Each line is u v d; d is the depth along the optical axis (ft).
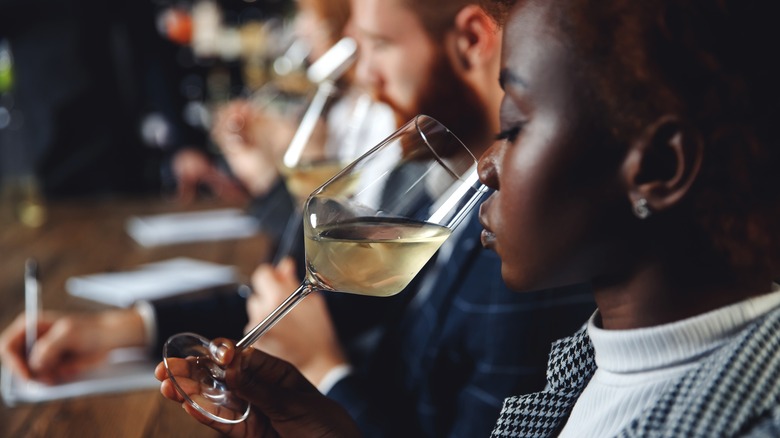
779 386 1.55
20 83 11.92
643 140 1.64
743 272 1.70
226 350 2.34
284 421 2.43
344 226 2.35
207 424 2.39
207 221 8.01
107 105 12.26
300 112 4.91
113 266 6.31
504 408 2.36
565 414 2.27
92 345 4.38
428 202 2.38
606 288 1.84
